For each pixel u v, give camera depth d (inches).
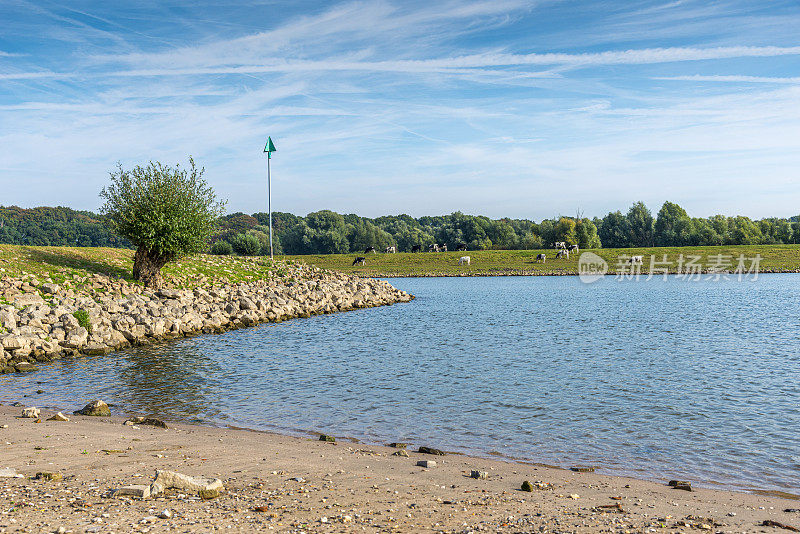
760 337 1160.2
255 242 3412.9
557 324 1423.5
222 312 1485.0
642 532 294.5
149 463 417.4
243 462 430.9
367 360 961.5
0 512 301.0
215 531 281.0
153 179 1620.3
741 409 630.5
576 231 5561.0
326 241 6505.9
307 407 655.1
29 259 1513.3
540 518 315.6
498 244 6063.0
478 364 914.7
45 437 494.6
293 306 1728.6
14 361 925.8
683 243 5359.3
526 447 507.2
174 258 1664.6
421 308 1909.4
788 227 5251.0
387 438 537.0
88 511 306.3
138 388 758.5
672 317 1525.6
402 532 288.4
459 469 431.5
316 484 376.2
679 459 472.1
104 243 6953.7
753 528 306.7
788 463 460.4
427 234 7219.5
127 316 1222.9
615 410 631.2
